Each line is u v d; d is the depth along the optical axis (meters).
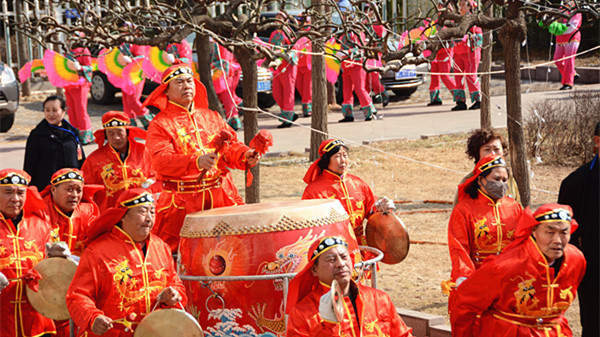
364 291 4.24
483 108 13.59
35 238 5.57
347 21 8.19
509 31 9.07
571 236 5.33
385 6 17.89
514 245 4.57
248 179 6.10
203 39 9.16
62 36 17.03
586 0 9.50
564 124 13.49
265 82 18.83
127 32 8.07
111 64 13.57
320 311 3.85
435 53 8.46
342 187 6.34
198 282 5.04
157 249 4.84
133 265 4.67
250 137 8.42
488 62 13.43
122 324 4.62
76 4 7.97
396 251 5.94
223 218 4.99
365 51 8.05
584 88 20.77
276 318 4.85
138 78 13.73
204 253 5.01
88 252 4.63
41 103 21.89
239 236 4.91
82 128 15.64
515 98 9.23
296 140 15.96
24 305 5.45
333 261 4.02
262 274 4.85
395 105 20.77
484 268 4.55
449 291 5.22
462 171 12.89
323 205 5.14
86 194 6.15
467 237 5.41
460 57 18.47
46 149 7.62
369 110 17.64
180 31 8.00
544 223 4.36
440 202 10.91
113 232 4.70
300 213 4.98
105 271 4.60
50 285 5.01
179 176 5.78
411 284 7.67
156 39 7.96
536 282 4.45
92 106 21.22
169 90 5.92
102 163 7.43
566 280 4.48
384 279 7.90
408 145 15.02
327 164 6.35
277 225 4.91
